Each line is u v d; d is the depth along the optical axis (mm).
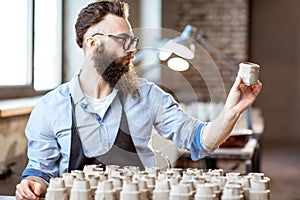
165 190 1616
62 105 2229
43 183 2133
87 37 2178
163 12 8391
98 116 2197
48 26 5070
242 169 4691
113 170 1872
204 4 9523
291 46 11258
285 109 11336
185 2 9539
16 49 4391
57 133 2219
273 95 11359
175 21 9570
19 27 4438
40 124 2236
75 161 2199
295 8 11211
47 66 5086
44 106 2252
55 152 2230
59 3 5215
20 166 3650
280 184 7477
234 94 2051
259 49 11336
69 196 1676
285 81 11320
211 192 1570
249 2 11078
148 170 1878
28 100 4234
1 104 3701
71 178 1706
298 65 11258
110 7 2170
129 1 6840
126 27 2152
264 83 11383
